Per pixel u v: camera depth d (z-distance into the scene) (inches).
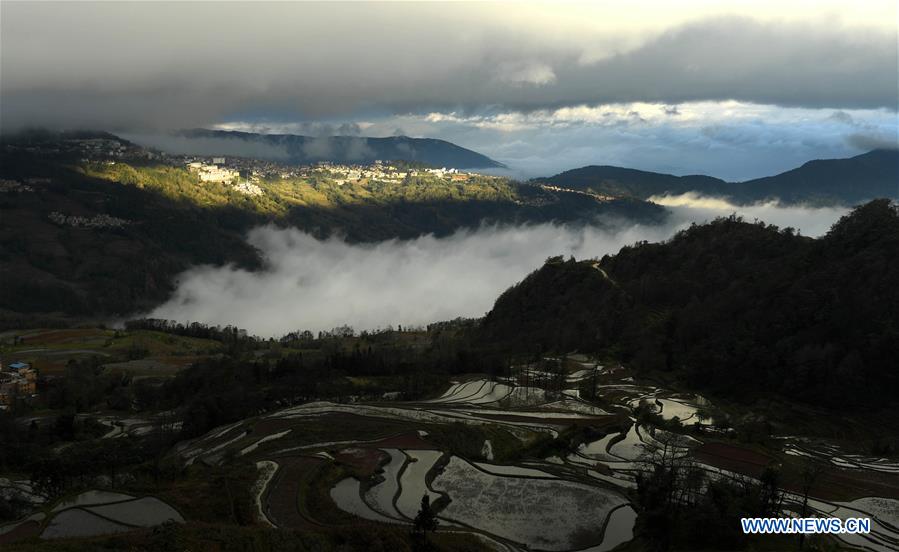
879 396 5787.4
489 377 7396.7
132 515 3238.2
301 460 4116.6
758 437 5039.4
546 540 3169.3
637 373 7293.3
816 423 5625.0
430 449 4446.4
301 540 2878.9
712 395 6560.0
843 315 6486.2
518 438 4862.2
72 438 6328.7
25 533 3029.0
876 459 4581.7
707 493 3376.0
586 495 3718.0
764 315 7209.6
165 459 4753.9
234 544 2760.8
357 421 5295.3
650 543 3095.5
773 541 3048.7
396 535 2965.1
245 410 6136.8
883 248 6978.4
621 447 4763.8
